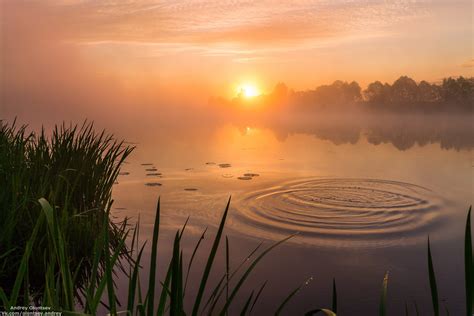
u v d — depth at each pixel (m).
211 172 10.34
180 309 1.41
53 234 1.56
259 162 12.36
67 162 4.86
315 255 4.84
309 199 7.54
